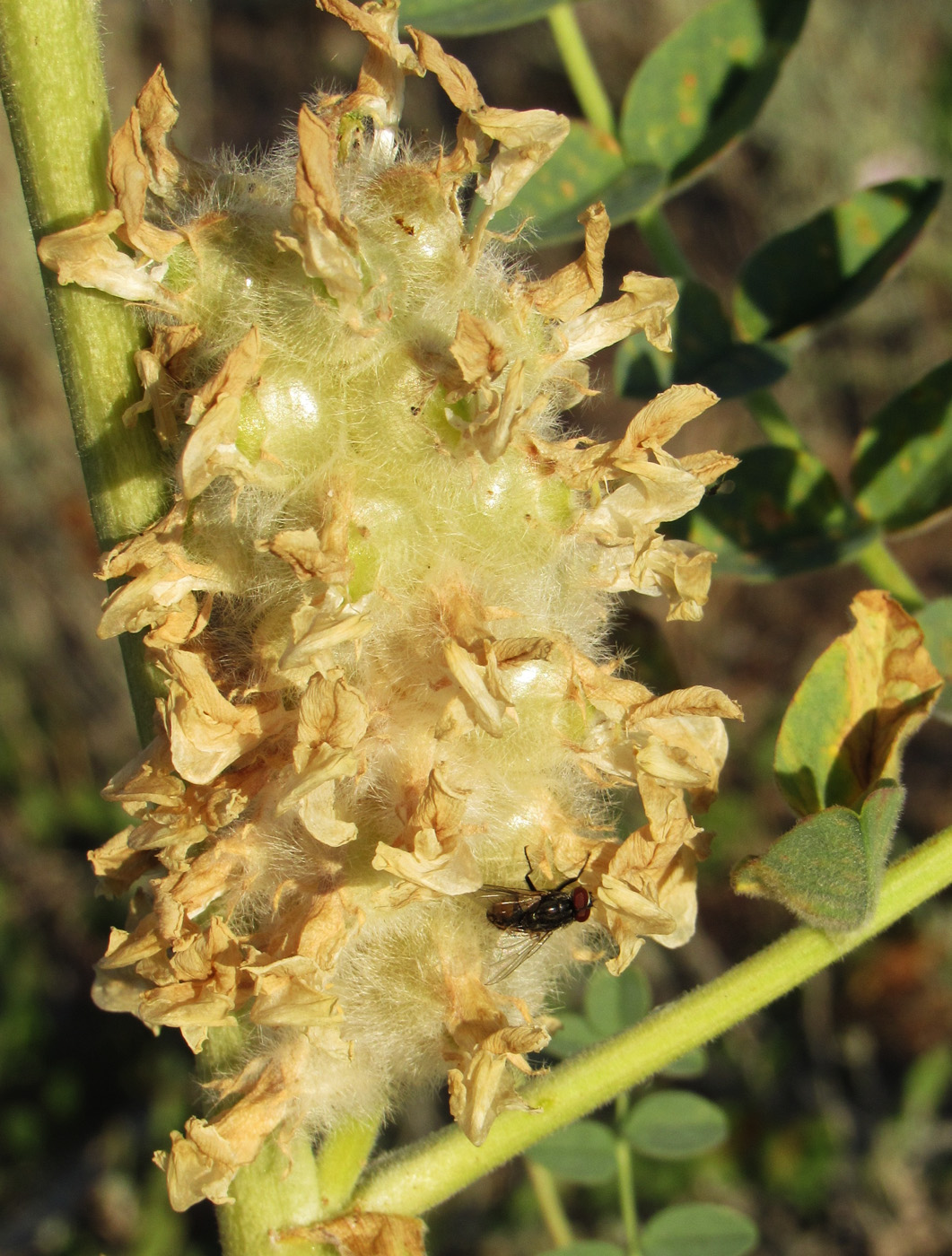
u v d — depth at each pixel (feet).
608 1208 1.34
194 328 0.44
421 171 0.44
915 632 0.49
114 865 0.48
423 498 0.43
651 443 0.44
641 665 0.60
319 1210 0.48
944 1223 1.37
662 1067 0.49
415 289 0.44
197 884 0.45
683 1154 0.63
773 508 0.60
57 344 0.45
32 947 1.58
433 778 0.43
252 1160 0.46
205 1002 0.44
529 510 0.44
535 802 0.46
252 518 0.44
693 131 0.63
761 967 0.49
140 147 0.43
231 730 0.44
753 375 0.60
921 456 0.60
